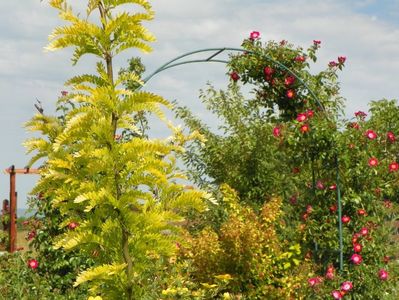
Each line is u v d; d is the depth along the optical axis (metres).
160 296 7.05
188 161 12.17
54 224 8.45
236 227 8.39
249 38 11.45
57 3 5.69
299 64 11.29
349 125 9.86
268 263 8.34
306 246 9.63
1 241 11.93
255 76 11.48
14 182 12.38
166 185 6.16
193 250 8.30
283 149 9.82
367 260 9.48
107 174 5.77
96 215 5.85
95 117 5.69
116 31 5.78
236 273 8.27
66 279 8.28
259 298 8.28
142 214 5.82
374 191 9.69
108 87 5.69
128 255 5.81
